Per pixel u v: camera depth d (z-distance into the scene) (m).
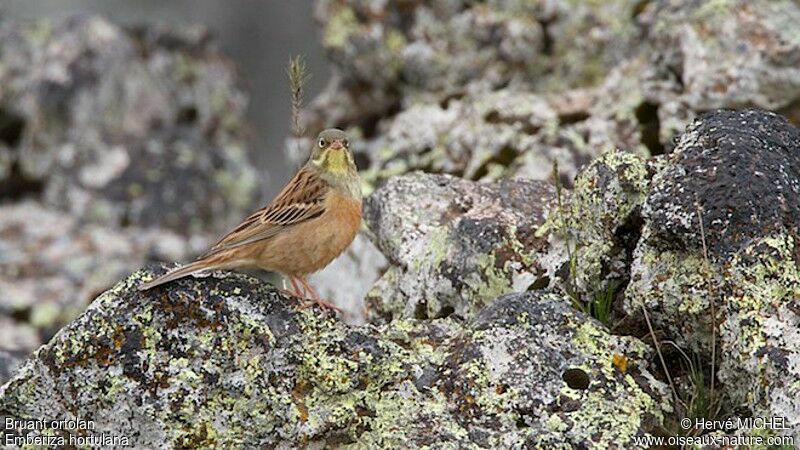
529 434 9.21
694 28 15.33
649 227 9.95
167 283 9.62
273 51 25.66
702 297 9.62
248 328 9.48
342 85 18.25
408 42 17.50
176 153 21.80
